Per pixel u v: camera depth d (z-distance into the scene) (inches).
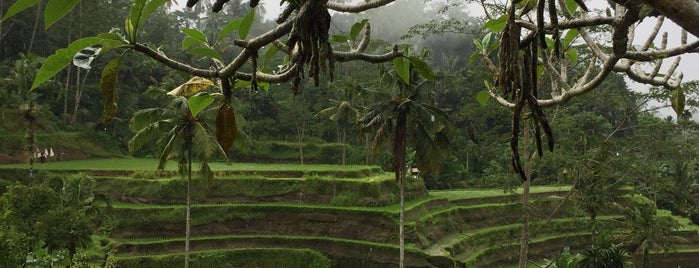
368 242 1029.8
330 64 65.6
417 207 1120.2
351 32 81.0
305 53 65.7
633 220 725.9
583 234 1000.9
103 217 952.3
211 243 1015.6
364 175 1230.3
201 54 77.9
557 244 1029.2
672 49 88.6
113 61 68.1
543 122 68.3
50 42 1713.8
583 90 89.7
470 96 1609.3
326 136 1945.1
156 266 936.9
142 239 1013.8
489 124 1658.5
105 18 1672.0
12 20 1582.2
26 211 716.7
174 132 798.5
